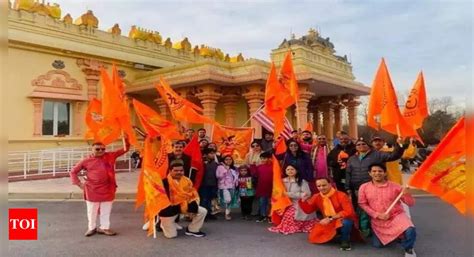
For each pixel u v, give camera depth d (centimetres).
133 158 1688
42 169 1480
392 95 611
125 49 2039
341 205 571
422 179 495
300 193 667
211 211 786
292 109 2338
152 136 782
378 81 629
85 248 568
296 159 696
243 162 903
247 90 1808
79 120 1816
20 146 1585
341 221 560
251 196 774
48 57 1709
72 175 644
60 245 584
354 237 594
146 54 2144
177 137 818
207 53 2502
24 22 1636
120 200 984
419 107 686
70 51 1766
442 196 479
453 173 470
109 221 696
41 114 1669
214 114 1784
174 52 2317
